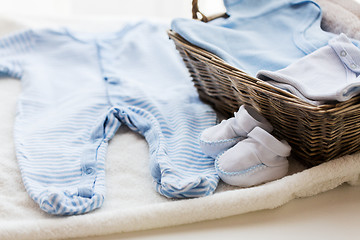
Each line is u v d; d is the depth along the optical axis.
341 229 0.85
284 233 0.84
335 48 0.95
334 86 0.90
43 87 1.26
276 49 1.11
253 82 0.92
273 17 1.19
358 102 0.84
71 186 0.95
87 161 0.99
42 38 1.43
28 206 0.91
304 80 0.92
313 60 0.96
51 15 1.62
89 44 1.42
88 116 1.15
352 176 0.93
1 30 1.53
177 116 1.12
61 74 1.33
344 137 0.90
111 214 0.85
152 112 1.15
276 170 0.93
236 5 1.21
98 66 1.37
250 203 0.87
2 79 1.34
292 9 1.20
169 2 1.99
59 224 0.83
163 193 0.92
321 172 0.90
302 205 0.91
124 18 1.64
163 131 1.10
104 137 1.08
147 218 0.84
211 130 0.99
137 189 0.96
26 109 1.19
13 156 1.04
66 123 1.12
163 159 0.96
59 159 1.00
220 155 0.96
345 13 1.13
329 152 0.92
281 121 0.94
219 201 0.86
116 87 1.24
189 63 1.13
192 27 1.09
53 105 1.21
